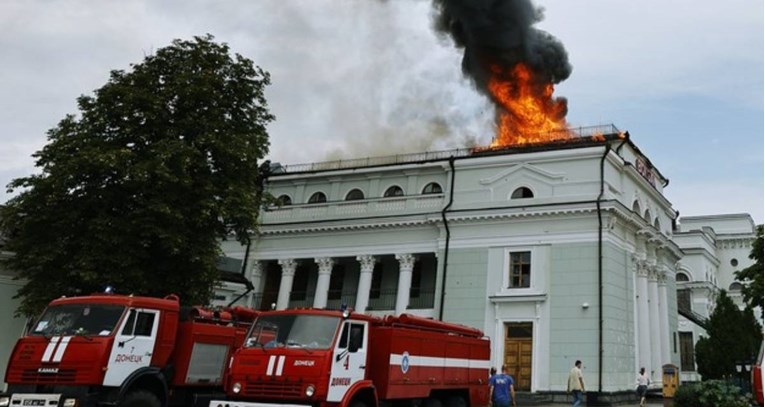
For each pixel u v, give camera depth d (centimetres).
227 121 2217
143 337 1450
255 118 2312
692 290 5256
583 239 2817
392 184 3544
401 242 3294
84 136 2002
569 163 2967
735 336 4041
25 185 1964
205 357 1586
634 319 2955
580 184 2903
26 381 1348
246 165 2183
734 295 5709
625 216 2889
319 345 1313
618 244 2908
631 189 3181
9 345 2353
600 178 2866
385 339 1462
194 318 1588
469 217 3061
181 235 1959
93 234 1905
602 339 2638
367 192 3603
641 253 3166
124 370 1394
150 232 1906
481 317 2938
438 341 1664
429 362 1612
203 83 2138
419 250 3234
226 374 1383
